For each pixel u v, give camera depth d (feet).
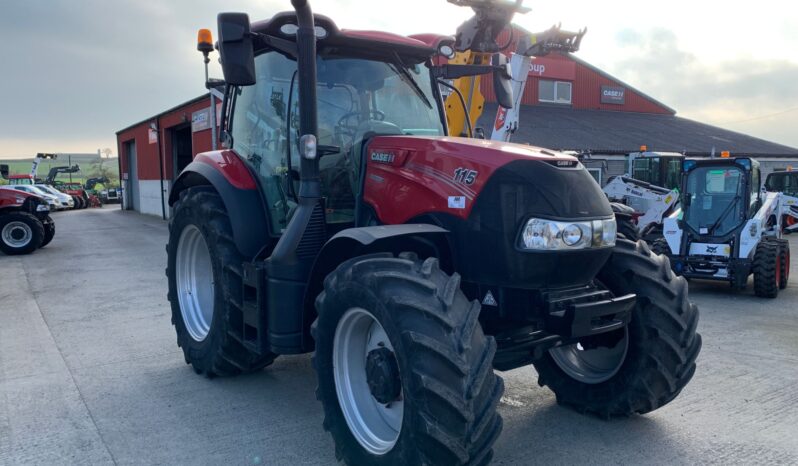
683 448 11.21
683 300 11.40
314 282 10.80
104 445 11.31
